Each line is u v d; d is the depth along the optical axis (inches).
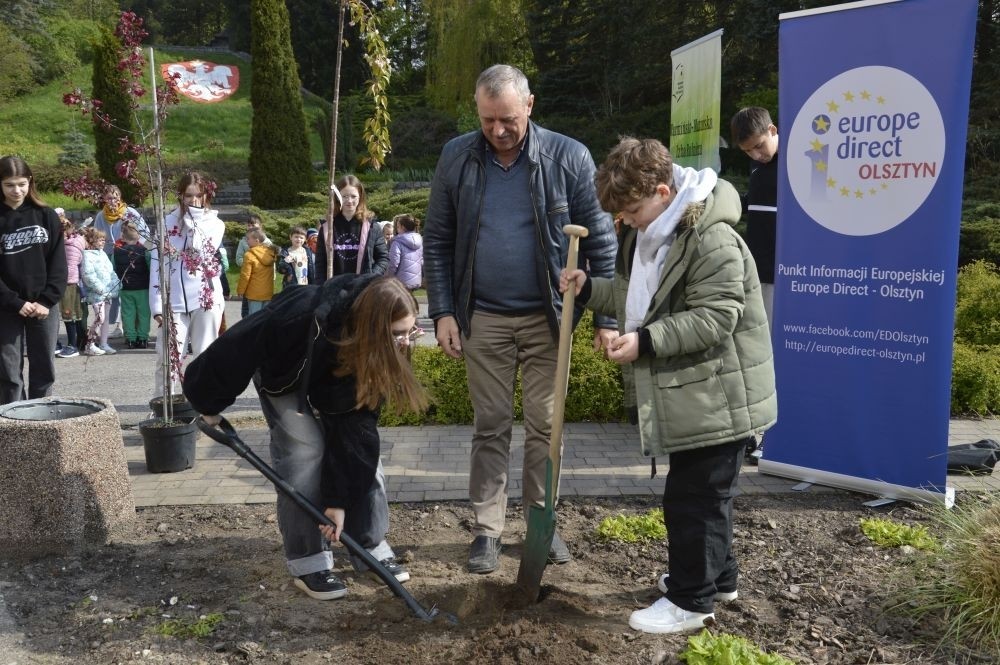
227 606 133.2
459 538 163.8
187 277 230.1
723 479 119.0
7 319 204.1
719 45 229.0
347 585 140.7
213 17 2721.5
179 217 228.8
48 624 127.7
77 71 1862.7
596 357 249.9
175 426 201.0
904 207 169.8
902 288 172.6
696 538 119.5
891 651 117.2
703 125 239.5
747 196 210.8
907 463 176.1
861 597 133.8
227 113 1633.9
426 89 1587.1
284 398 130.8
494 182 143.8
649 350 112.2
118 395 318.0
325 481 129.0
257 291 441.4
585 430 239.6
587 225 145.3
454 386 248.1
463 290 145.7
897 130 168.1
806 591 135.9
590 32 1236.5
